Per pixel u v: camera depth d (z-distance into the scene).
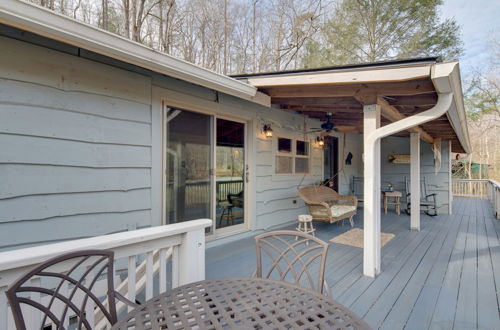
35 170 2.12
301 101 3.78
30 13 1.56
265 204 4.62
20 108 2.04
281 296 1.32
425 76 2.25
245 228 4.30
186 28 8.26
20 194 2.05
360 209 7.37
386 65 2.43
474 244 4.07
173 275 1.60
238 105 4.03
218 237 3.80
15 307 0.90
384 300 2.29
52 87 2.20
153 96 2.93
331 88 3.05
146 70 2.86
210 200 3.70
